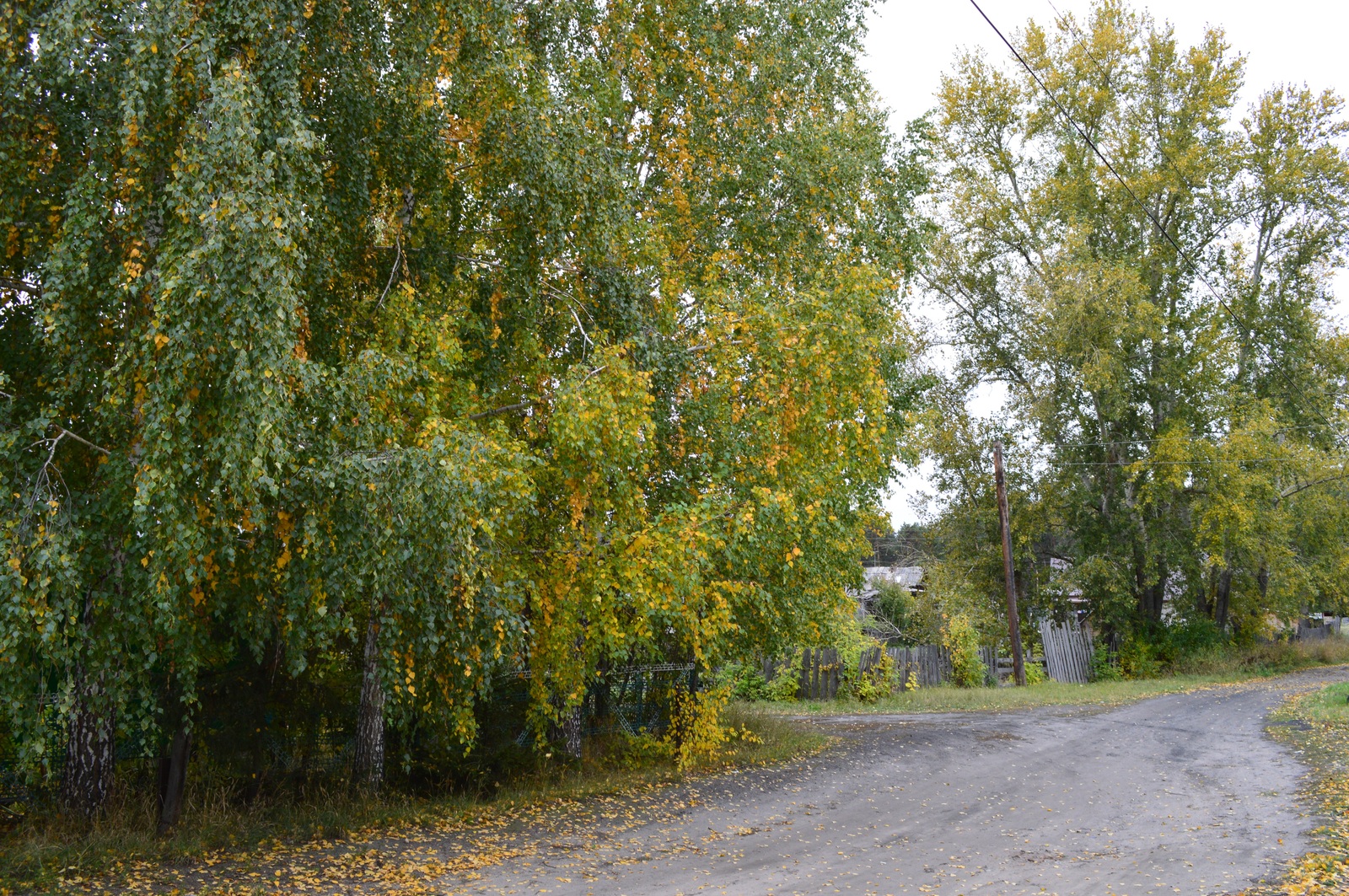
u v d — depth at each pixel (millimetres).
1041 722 20078
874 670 26516
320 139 8562
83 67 7152
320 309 8844
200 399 7062
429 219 10789
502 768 12461
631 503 10070
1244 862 8500
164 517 6707
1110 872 8258
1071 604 35781
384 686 8047
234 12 7668
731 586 10922
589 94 11578
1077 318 30219
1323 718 19359
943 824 10375
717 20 13297
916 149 15562
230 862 8250
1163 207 33250
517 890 7590
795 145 13227
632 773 13289
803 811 11062
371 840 9258
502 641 8531
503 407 10492
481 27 9656
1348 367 34219
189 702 7895
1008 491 33781
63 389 7102
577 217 10234
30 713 6875
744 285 13148
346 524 7320
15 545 6375
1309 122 33312
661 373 10945
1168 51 32500
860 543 15305
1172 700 24797
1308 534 35906
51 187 7641
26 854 7766
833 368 11398
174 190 6875
